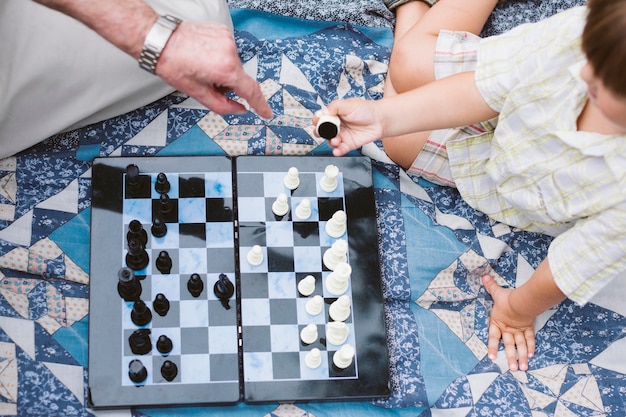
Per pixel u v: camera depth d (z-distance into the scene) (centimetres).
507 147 187
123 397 174
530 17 237
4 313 178
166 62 151
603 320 206
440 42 199
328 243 197
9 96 182
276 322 187
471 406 190
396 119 184
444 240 206
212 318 184
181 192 195
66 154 199
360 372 186
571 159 176
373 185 206
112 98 194
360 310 192
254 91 159
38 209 192
